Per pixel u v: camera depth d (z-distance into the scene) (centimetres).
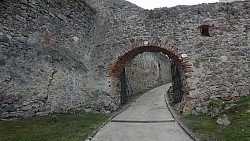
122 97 1185
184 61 870
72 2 894
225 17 905
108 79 910
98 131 627
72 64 842
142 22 938
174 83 1175
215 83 842
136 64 1809
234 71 851
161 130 641
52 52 770
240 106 696
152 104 1215
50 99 733
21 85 655
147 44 909
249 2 921
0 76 609
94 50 960
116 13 983
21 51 674
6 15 655
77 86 844
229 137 512
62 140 522
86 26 951
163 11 938
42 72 722
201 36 891
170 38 901
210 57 868
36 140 505
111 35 959
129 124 722
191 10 922
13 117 620
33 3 738
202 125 648
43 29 757
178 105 991
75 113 809
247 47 873
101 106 885
